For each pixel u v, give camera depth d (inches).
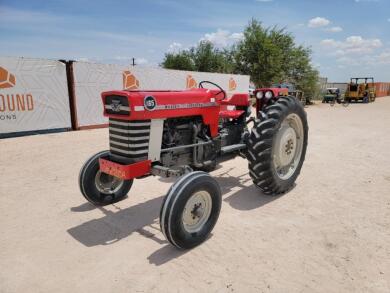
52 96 355.3
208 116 155.3
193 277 104.4
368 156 258.7
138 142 127.6
